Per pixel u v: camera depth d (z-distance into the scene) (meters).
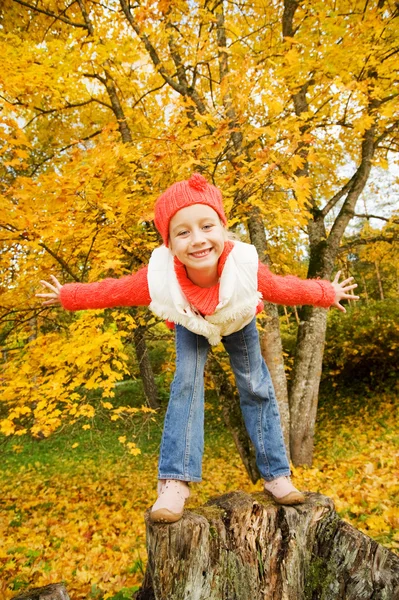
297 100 5.96
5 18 5.96
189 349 1.72
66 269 3.96
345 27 5.00
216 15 5.33
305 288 1.76
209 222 1.46
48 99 5.04
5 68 3.48
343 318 10.09
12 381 3.82
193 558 1.51
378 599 1.63
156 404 9.12
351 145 6.75
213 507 1.75
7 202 3.14
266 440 1.84
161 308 1.62
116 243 4.06
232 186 3.81
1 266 4.00
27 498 7.41
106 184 3.79
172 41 5.03
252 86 3.60
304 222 3.63
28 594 1.47
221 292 1.52
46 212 3.35
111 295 1.76
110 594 3.38
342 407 9.14
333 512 1.82
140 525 5.45
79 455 9.69
